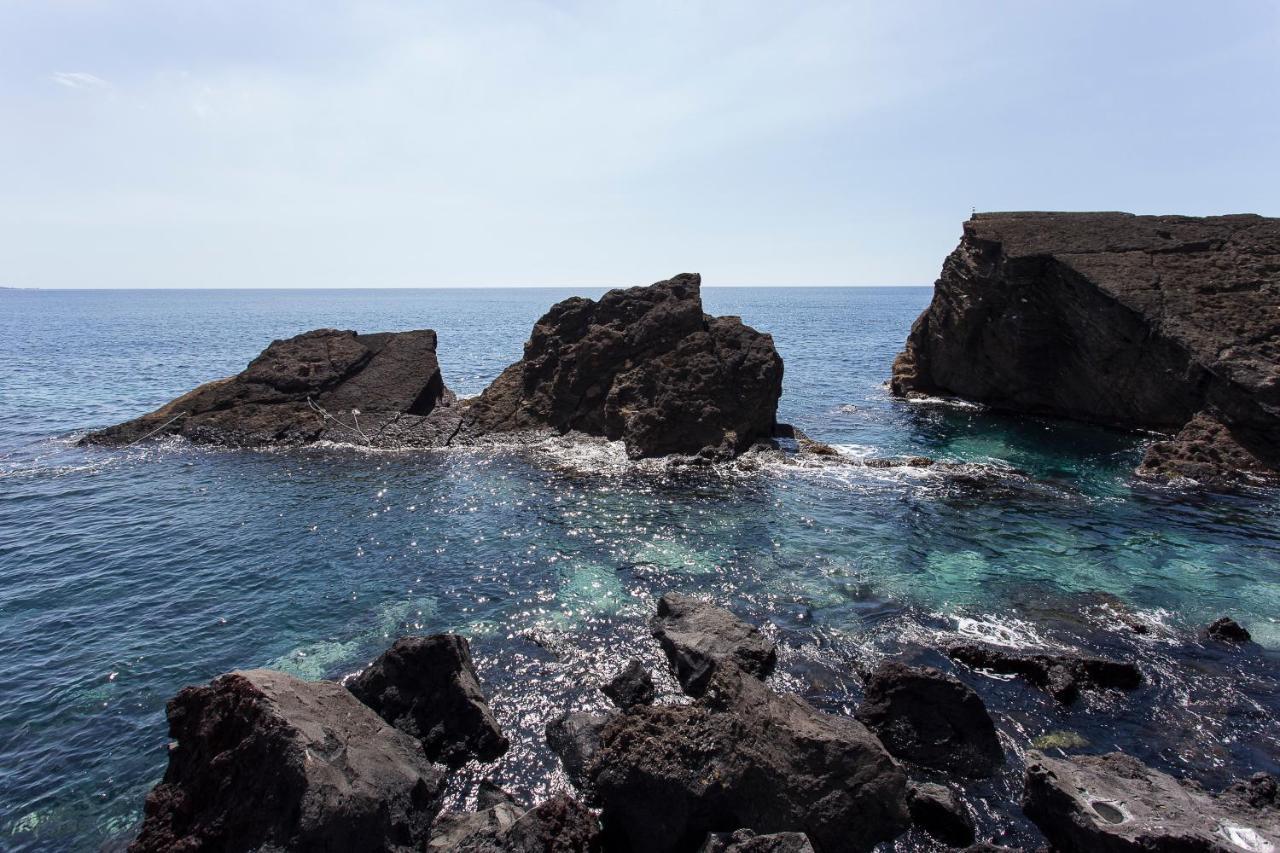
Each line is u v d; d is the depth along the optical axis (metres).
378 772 8.45
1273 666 12.09
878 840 8.40
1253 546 17.30
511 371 32.53
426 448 27.70
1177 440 25.03
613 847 8.59
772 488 22.25
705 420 26.27
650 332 29.12
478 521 19.28
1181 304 27.70
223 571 16.11
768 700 9.50
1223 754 9.91
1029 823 8.77
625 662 12.36
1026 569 16.00
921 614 13.88
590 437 28.45
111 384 45.22
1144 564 16.28
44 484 22.73
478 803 9.20
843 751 8.70
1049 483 22.62
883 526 18.75
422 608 14.29
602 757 9.03
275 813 7.70
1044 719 10.66
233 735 8.37
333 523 19.12
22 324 116.12
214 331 99.19
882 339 83.19
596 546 17.45
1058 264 31.19
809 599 14.53
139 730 10.59
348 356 32.09
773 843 7.64
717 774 8.66
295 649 12.79
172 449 27.41
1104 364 30.05
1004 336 33.94
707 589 15.02
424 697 10.55
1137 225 33.81
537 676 11.91
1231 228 32.44
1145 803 8.22
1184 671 11.94
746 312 158.50
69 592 15.09
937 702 10.05
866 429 31.98
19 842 8.54
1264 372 23.86
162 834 8.05
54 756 10.02
